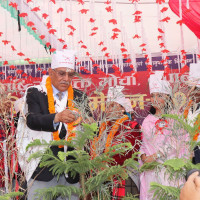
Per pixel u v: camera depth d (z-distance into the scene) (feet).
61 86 7.79
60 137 7.48
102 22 12.07
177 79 6.64
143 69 14.82
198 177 2.78
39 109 7.64
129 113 9.71
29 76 14.38
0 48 14.06
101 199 6.19
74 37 13.25
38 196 6.42
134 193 9.76
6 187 6.71
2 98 6.91
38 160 7.09
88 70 13.70
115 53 13.42
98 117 6.22
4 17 12.78
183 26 13.53
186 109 6.39
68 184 7.41
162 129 6.92
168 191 5.32
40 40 12.31
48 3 11.12
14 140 6.84
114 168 5.88
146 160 8.04
